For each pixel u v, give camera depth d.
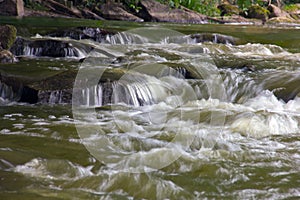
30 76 8.16
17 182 3.78
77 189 3.75
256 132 5.79
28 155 4.42
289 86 8.48
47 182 3.83
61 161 4.29
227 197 3.79
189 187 3.93
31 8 23.56
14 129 5.48
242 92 8.50
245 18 28.53
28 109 6.62
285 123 6.22
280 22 28.44
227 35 16.47
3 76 7.82
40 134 5.27
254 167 4.49
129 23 21.55
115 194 3.73
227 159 4.65
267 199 3.79
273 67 10.72
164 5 25.47
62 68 9.51
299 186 4.07
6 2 21.97
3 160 4.20
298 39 16.88
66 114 6.30
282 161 4.72
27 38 12.85
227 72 9.69
